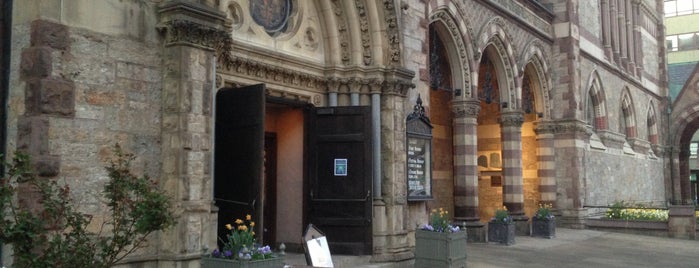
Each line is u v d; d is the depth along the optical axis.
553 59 28.19
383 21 14.71
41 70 8.23
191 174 9.56
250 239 8.98
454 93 20.98
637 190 39.06
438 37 20.84
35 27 8.30
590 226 27.36
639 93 41.97
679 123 47.19
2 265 8.20
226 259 8.66
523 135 28.02
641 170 40.53
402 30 15.77
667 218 26.89
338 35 14.67
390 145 14.56
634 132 40.03
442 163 25.64
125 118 9.22
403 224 14.76
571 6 28.17
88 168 8.70
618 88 37.22
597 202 30.75
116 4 9.22
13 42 8.59
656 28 48.47
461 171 20.91
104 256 6.98
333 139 14.15
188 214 9.44
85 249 6.79
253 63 12.61
